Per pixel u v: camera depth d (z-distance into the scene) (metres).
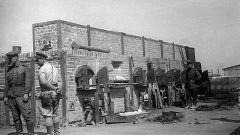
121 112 13.13
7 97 7.88
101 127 9.60
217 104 14.83
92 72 11.41
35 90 10.39
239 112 11.72
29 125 7.79
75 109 10.56
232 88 23.17
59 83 7.55
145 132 8.17
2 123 11.30
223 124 8.91
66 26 11.57
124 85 13.35
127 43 15.41
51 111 7.28
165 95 16.20
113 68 13.04
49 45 11.30
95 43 13.10
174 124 9.46
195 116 11.27
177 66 18.92
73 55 10.68
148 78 14.99
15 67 7.80
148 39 17.44
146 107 14.47
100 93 10.90
